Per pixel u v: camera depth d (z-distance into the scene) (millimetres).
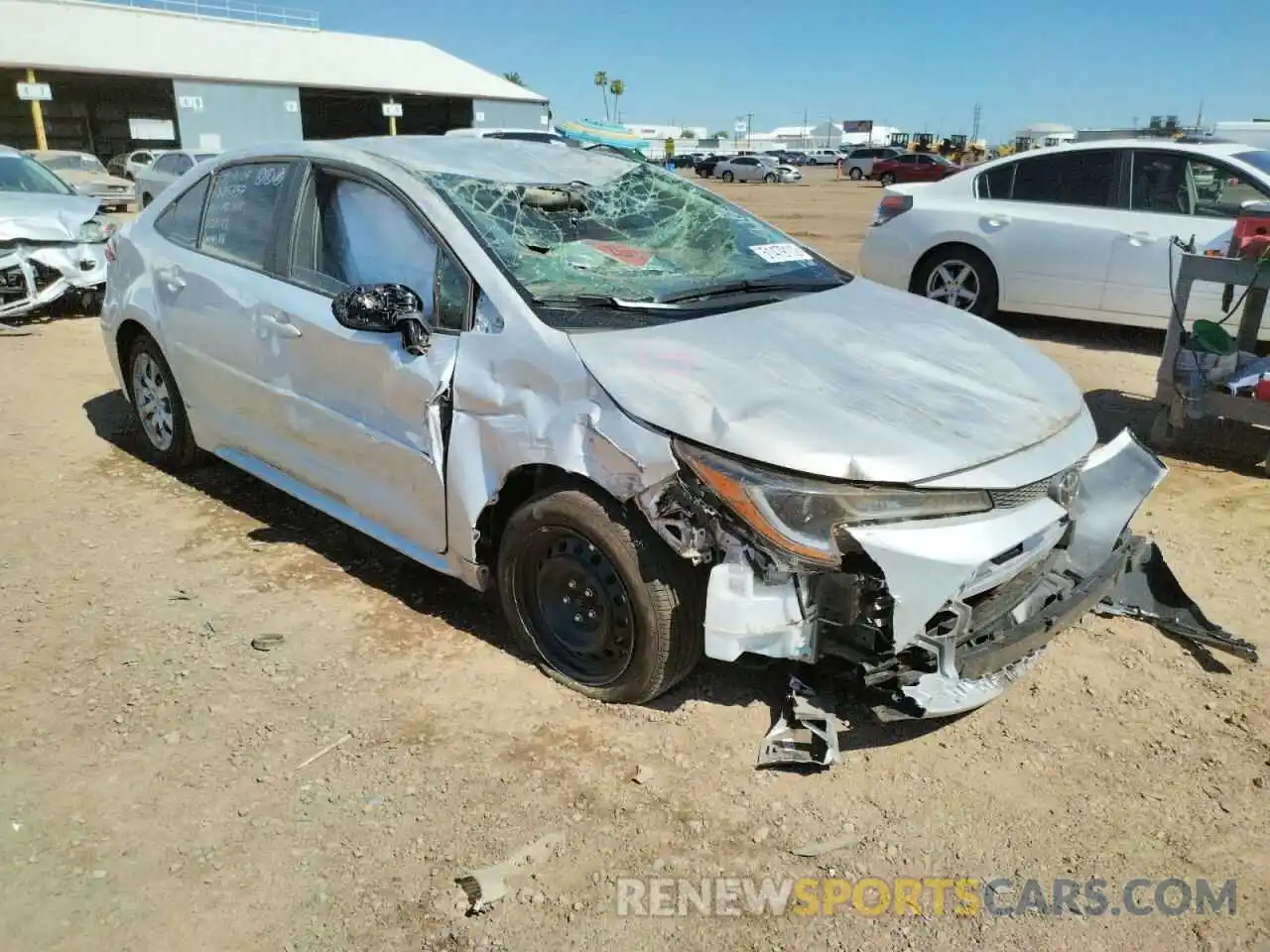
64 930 2340
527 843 2619
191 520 4602
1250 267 5164
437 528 3445
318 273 3900
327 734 3049
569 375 2990
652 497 2791
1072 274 7859
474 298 3305
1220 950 2340
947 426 2881
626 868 2549
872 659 2756
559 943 2330
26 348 7785
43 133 33969
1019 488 2789
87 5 41625
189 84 37781
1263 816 2760
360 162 3814
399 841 2623
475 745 3002
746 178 45812
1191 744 3062
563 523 3055
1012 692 3320
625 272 3586
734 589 2723
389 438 3539
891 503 2658
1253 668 3465
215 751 2965
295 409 3957
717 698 3223
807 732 2992
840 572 2682
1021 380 3281
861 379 3076
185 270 4523
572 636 3246
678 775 2873
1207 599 3951
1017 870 2570
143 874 2510
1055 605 3031
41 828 2650
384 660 3449
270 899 2438
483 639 3600
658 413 2801
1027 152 8234
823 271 4176
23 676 3322
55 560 4160
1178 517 4746
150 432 5199
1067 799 2820
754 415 2777
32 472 5145
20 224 8180
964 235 8320
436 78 48156
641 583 2918
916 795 2824
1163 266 7410
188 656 3459
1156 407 6480
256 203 4250
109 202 23281
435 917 2393
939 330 3590
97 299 8992
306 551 4293
